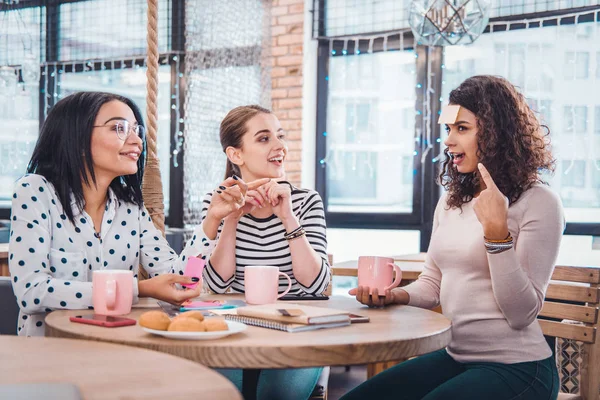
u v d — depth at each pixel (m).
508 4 4.59
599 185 4.38
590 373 1.82
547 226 1.55
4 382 0.84
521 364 1.52
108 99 1.77
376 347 1.15
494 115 1.63
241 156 2.08
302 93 5.19
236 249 1.93
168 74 5.72
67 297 1.51
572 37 4.43
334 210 5.33
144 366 0.92
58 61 6.00
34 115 6.05
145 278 1.96
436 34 3.32
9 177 6.10
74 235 1.73
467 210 1.69
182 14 5.64
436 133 4.93
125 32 5.78
